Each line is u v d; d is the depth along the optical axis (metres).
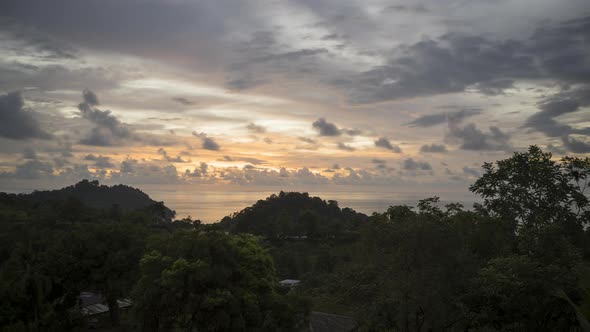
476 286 13.30
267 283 22.67
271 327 21.69
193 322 21.12
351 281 15.70
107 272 30.06
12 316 26.41
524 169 19.25
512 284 11.91
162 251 22.58
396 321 14.19
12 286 26.66
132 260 30.39
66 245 30.94
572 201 18.59
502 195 19.22
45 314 28.64
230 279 21.73
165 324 21.30
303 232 111.44
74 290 30.84
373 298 14.84
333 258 68.06
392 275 13.74
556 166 19.22
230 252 22.28
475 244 16.69
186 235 22.39
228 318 19.86
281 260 74.69
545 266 12.45
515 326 13.39
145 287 21.30
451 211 16.44
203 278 20.16
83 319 30.92
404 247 13.51
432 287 12.88
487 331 14.17
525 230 15.45
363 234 14.97
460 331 14.90
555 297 12.00
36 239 42.03
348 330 25.31
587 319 8.56
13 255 30.48
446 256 13.38
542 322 13.04
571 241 17.84
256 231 115.00
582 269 11.65
